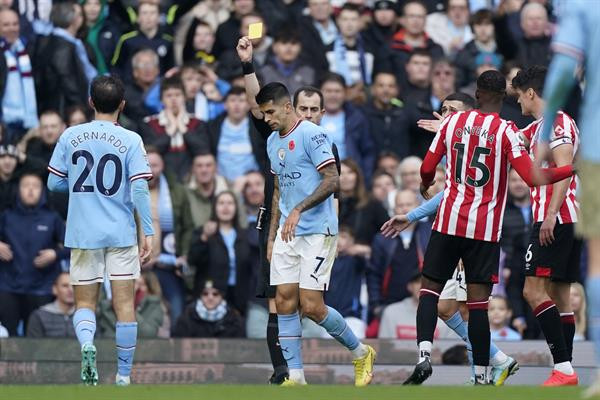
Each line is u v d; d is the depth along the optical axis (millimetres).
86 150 32281
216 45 52719
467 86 53125
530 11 54188
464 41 55469
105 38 51438
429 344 30641
